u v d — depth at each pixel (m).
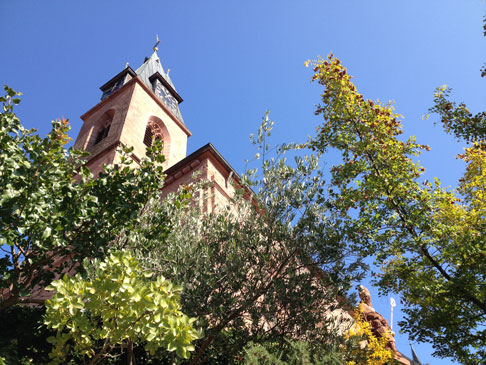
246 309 9.52
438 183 12.05
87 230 10.17
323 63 14.12
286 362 7.77
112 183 9.74
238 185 12.39
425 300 12.26
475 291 10.96
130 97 31.73
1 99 9.00
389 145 12.40
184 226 11.90
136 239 10.94
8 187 8.05
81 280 6.73
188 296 9.24
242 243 10.21
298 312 9.69
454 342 11.62
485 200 12.16
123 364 9.99
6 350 9.59
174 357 8.70
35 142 9.10
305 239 10.16
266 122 11.91
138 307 6.12
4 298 10.30
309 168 11.32
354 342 10.18
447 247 10.98
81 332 6.93
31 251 9.90
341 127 13.35
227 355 9.52
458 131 12.48
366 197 11.94
